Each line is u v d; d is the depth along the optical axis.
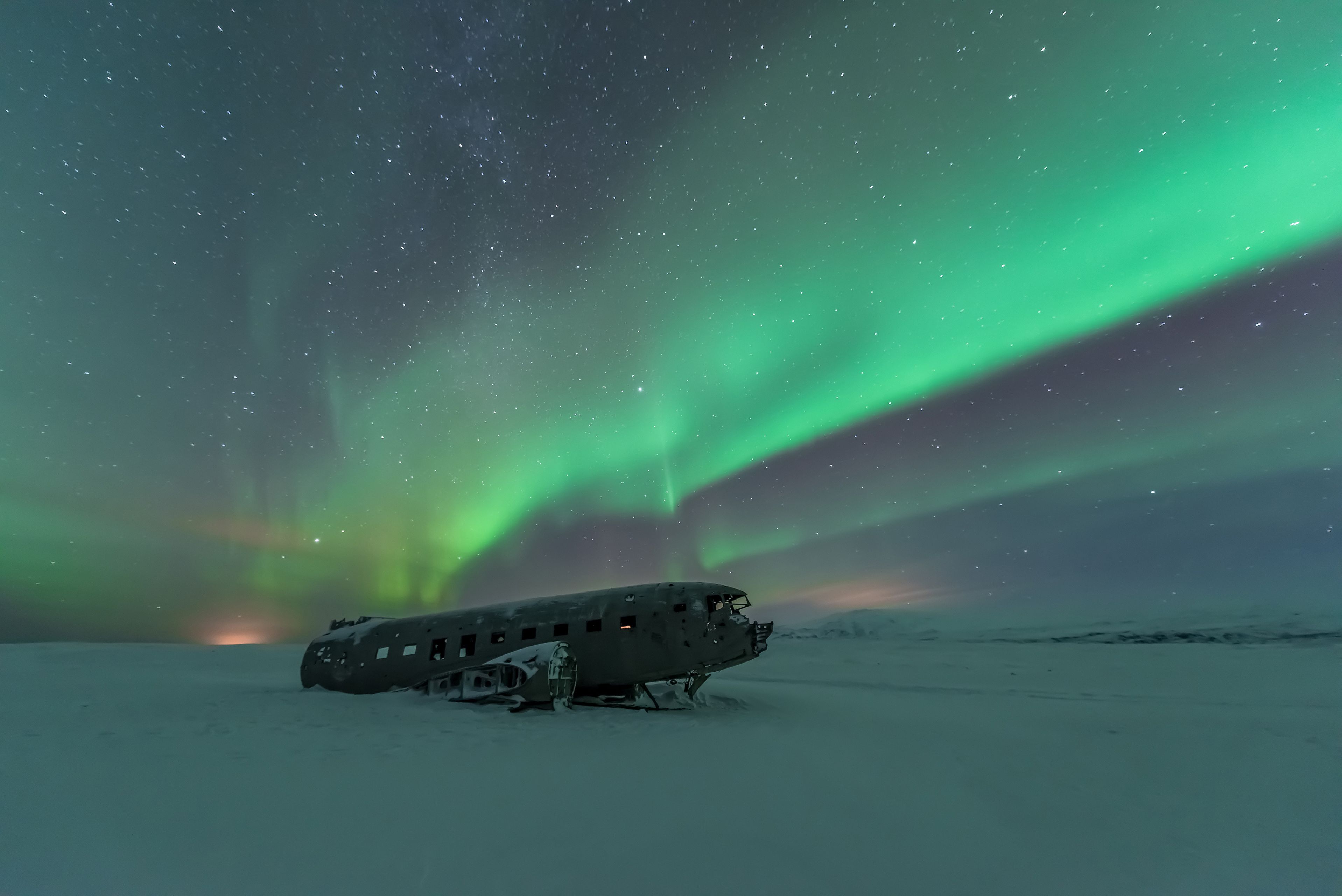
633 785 8.47
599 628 20.39
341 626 23.97
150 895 4.55
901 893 5.30
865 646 84.12
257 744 10.45
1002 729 15.23
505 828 6.38
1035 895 5.45
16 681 25.84
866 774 9.73
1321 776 10.44
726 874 5.46
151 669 36.56
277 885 4.79
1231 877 6.05
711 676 40.06
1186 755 12.16
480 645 20.81
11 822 5.96
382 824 6.34
